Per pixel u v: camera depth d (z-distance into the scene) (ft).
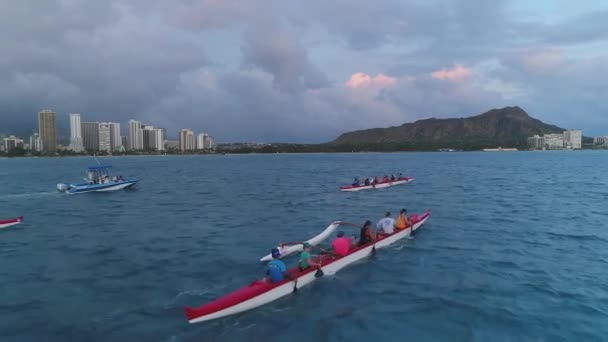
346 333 32.48
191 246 61.00
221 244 62.23
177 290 42.19
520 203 104.99
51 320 35.24
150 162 492.13
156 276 46.68
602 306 37.06
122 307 37.96
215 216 89.76
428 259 52.42
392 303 38.29
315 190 147.33
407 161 423.64
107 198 127.95
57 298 40.24
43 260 54.08
